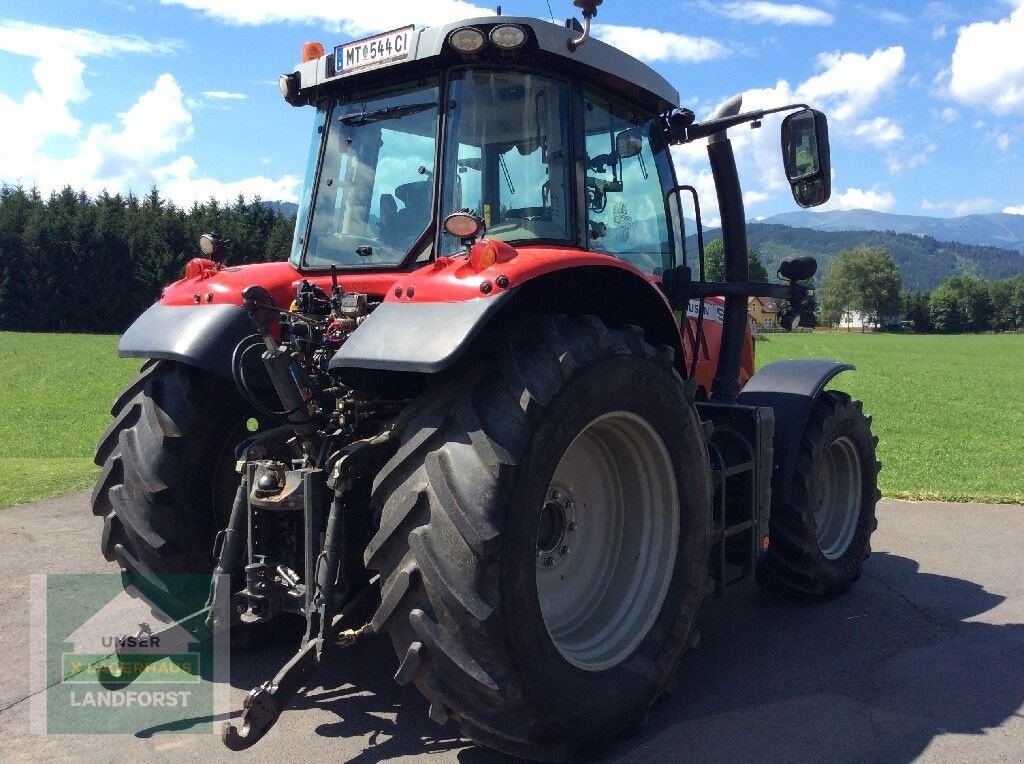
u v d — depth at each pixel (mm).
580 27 3799
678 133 4730
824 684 3861
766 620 4750
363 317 3508
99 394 17719
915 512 7324
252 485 3291
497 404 2936
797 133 4352
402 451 2922
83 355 29516
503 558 2783
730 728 3428
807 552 4820
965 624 4652
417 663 2781
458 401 2965
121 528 3832
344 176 4031
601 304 3703
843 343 56750
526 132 3721
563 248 3520
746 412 4477
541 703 2904
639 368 3344
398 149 3850
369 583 3246
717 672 4008
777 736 3357
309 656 2980
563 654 3082
